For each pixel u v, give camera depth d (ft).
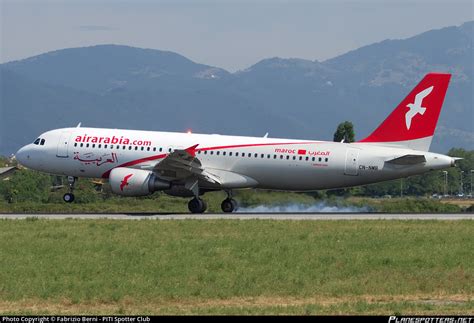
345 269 288.51
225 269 286.25
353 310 228.43
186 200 620.90
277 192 587.27
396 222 414.82
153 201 613.52
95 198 649.20
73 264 291.58
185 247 326.24
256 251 319.47
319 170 476.54
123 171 475.31
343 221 418.10
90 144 492.95
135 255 308.19
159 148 483.92
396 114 473.67
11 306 239.09
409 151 470.80
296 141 482.69
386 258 304.91
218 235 360.07
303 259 303.27
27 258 302.66
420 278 274.77
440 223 410.31
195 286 260.42
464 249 325.83
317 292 256.52
